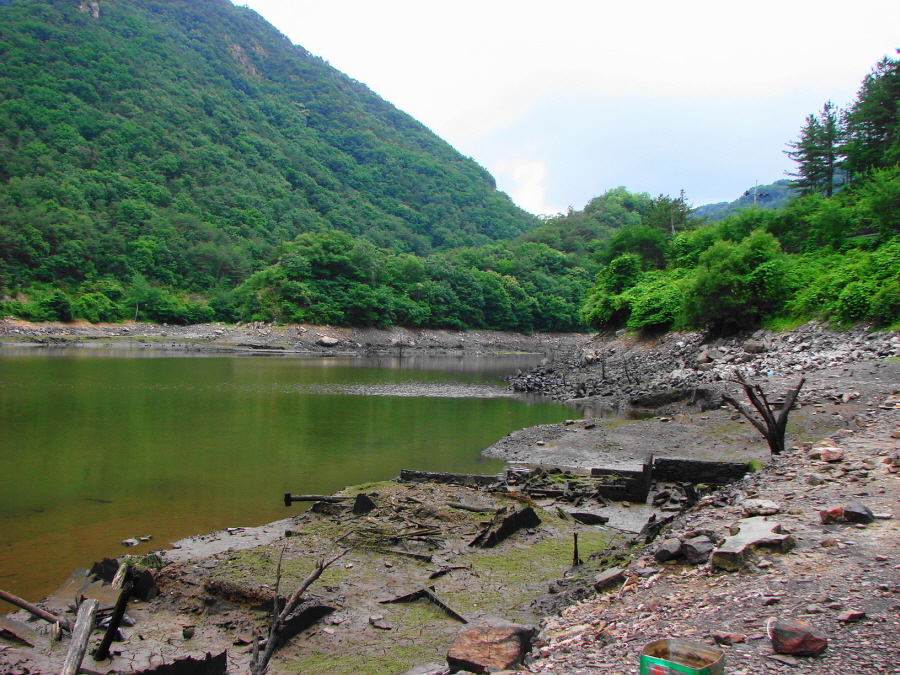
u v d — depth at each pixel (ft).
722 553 21.29
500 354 316.19
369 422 87.30
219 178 590.14
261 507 46.19
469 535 36.99
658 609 19.31
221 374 157.89
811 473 32.01
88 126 550.36
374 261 370.53
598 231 620.08
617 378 123.03
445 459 64.18
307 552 33.60
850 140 169.27
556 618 21.84
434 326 378.73
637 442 67.41
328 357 254.06
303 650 23.68
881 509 25.22
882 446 37.42
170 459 62.18
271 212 601.62
